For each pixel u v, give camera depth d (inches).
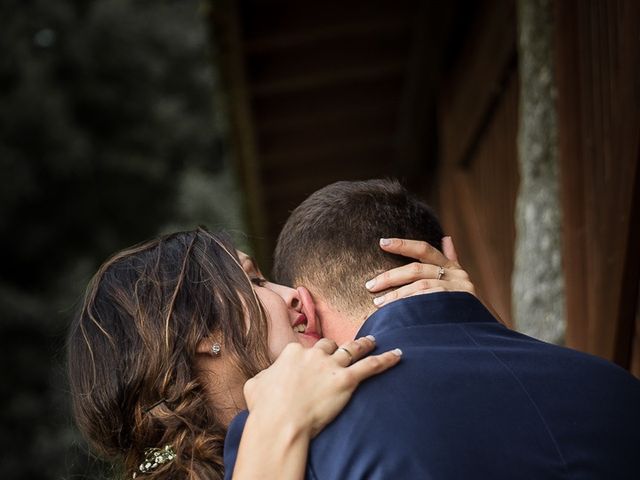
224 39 175.0
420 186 278.1
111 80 811.4
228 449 55.0
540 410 51.7
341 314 61.6
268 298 65.6
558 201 106.7
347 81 221.5
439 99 206.8
